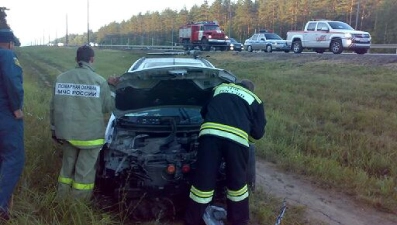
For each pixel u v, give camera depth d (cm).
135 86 453
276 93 1294
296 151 723
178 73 443
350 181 590
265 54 2439
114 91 476
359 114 967
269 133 812
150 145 468
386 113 992
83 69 448
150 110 495
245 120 425
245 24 7956
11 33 425
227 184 427
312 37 2200
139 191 450
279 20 7350
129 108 488
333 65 1798
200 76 453
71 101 440
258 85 1472
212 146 414
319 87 1371
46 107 957
